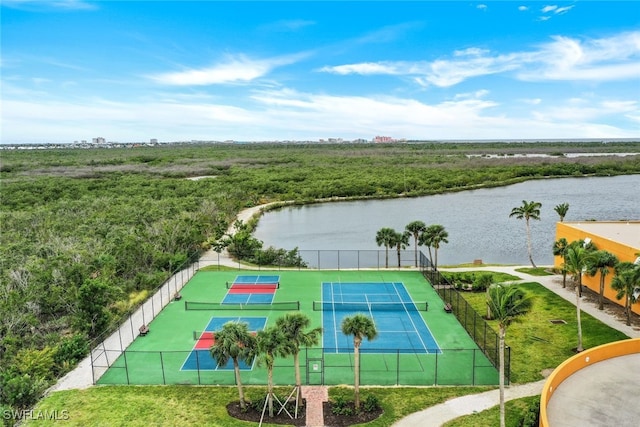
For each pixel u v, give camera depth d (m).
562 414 23.19
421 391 31.03
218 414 28.59
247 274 59.81
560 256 54.59
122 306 48.06
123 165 194.12
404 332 40.66
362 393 30.81
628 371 27.38
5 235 66.25
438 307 46.88
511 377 32.59
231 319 44.31
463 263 67.75
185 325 43.03
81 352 37.00
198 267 62.56
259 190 138.38
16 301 41.09
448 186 147.25
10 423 27.36
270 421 27.80
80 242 61.47
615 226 54.59
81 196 111.94
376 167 187.25
